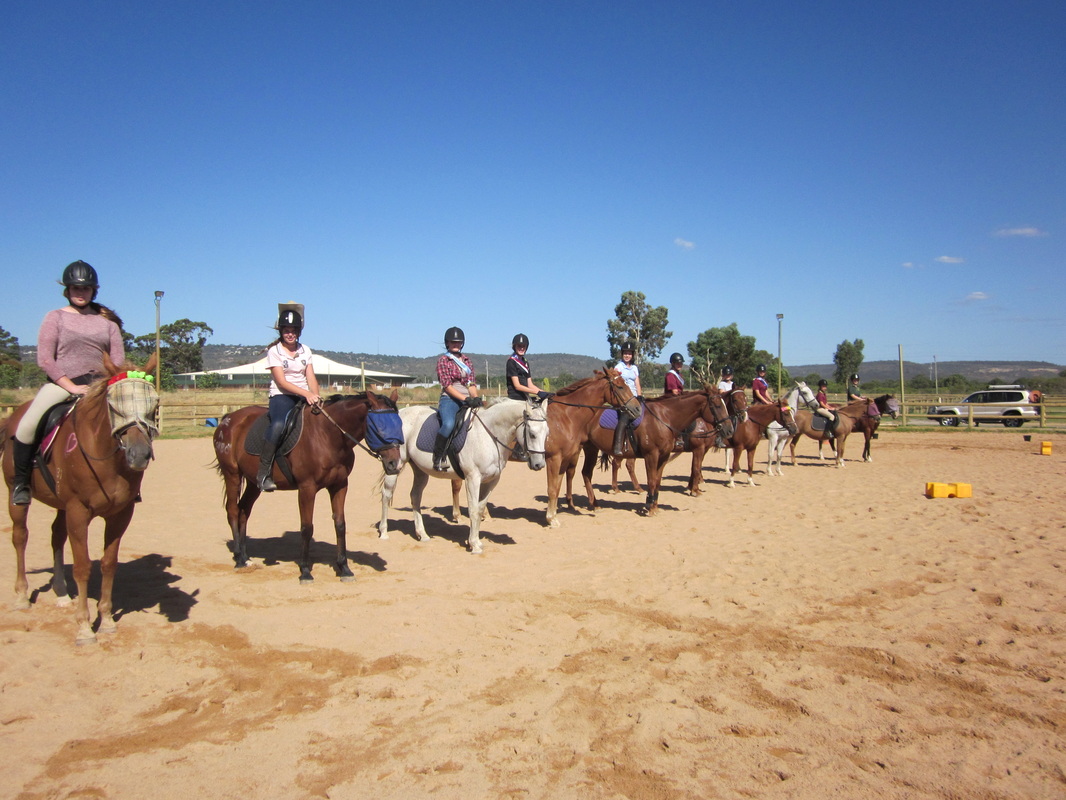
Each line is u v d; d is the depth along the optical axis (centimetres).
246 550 852
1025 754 383
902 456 2095
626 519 1103
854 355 8188
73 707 434
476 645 550
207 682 476
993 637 562
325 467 711
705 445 1347
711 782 357
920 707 442
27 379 3828
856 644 550
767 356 6450
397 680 482
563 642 558
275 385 717
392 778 359
